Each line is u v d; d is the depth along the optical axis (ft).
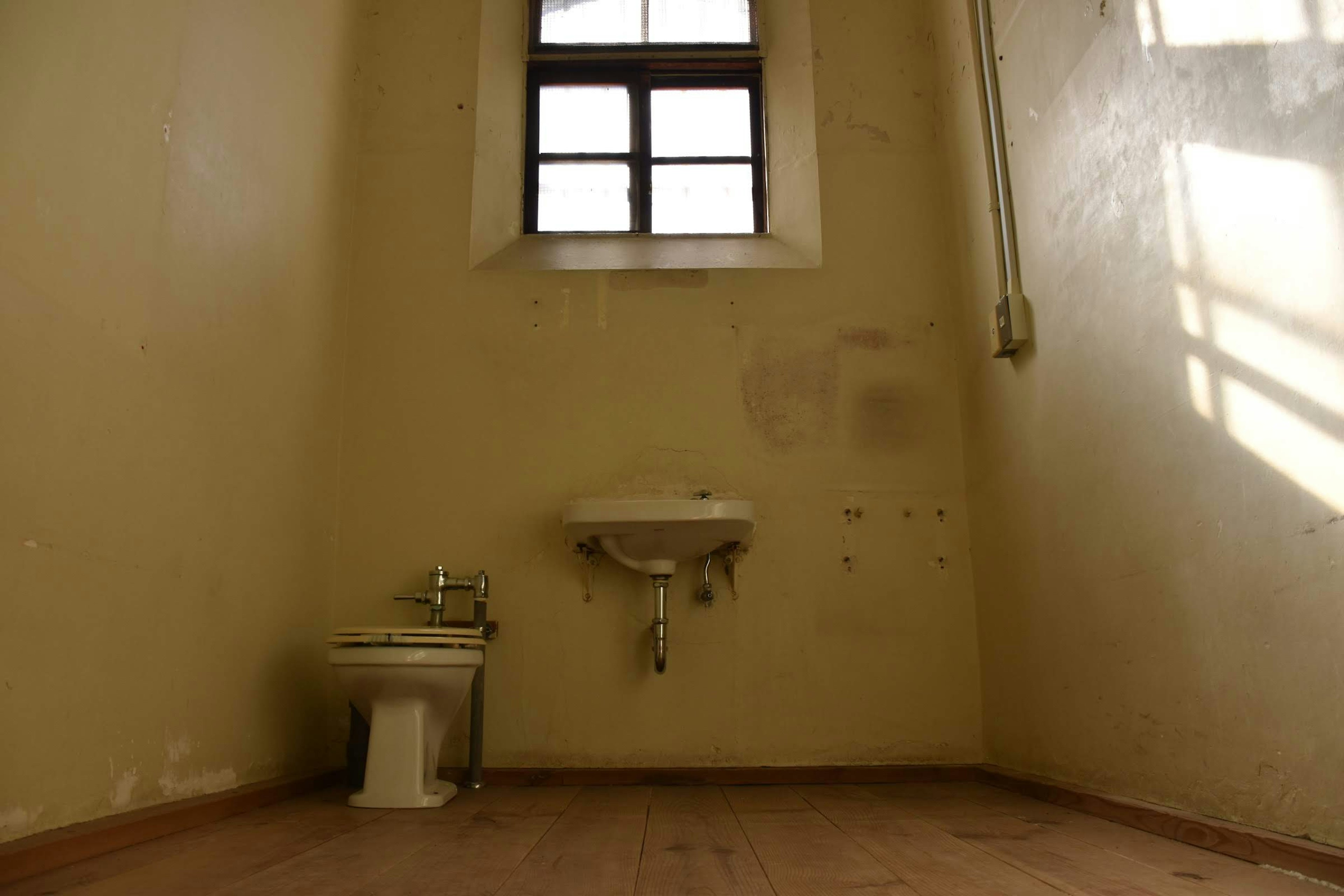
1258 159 4.94
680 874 4.91
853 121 11.00
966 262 9.94
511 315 10.37
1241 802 5.28
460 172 10.76
